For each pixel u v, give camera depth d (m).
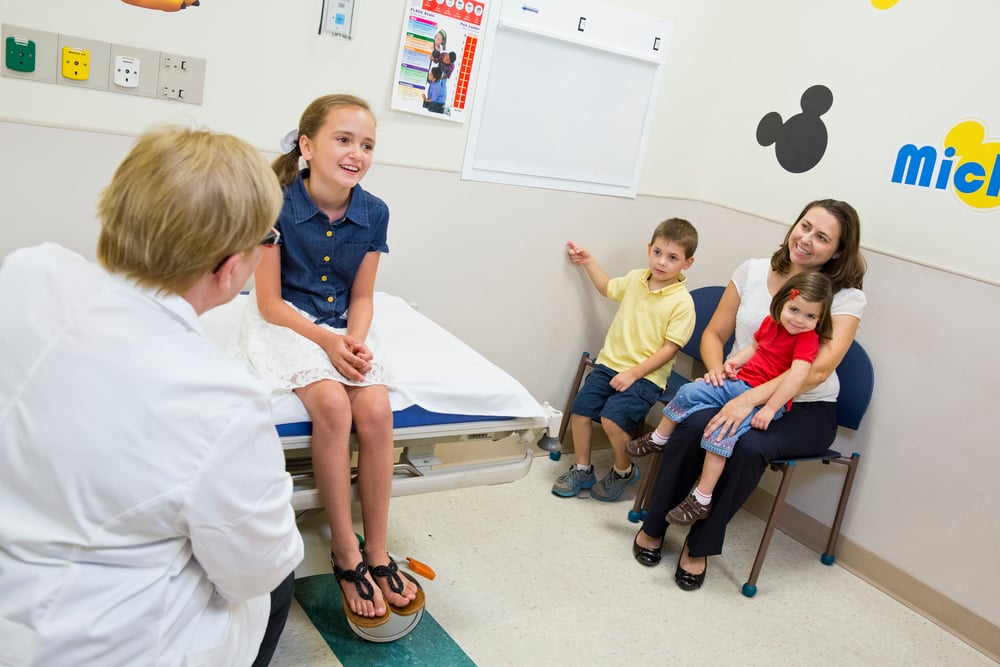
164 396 0.94
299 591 2.05
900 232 2.63
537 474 2.98
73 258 1.03
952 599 2.52
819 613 2.48
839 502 2.75
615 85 2.87
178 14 2.05
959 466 2.49
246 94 2.21
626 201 3.09
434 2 2.39
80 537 0.94
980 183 2.42
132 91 2.05
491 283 2.87
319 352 1.79
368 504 1.81
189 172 0.95
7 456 0.94
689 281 3.36
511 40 2.58
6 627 0.94
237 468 0.99
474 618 2.10
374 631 1.84
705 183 3.27
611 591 2.36
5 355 0.96
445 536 2.46
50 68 1.94
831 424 2.59
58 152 2.01
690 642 2.20
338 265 1.99
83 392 0.93
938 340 2.53
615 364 2.95
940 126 2.52
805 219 2.52
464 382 1.94
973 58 2.43
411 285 2.69
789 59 2.95
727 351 2.99
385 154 2.49
